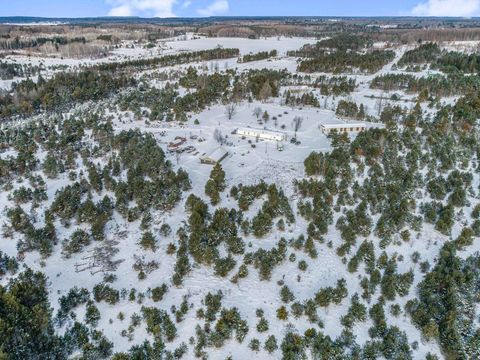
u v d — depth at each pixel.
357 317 60.28
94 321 59.06
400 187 88.81
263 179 100.06
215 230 76.50
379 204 85.00
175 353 54.03
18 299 56.66
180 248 73.25
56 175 100.31
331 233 80.44
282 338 57.53
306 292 66.12
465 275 65.44
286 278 69.12
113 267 71.44
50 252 74.06
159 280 68.56
